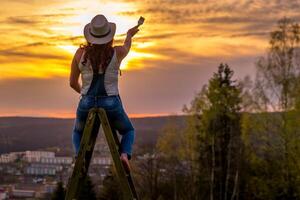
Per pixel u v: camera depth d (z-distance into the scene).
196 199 49.25
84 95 5.78
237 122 48.03
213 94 48.81
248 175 45.69
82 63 5.74
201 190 49.66
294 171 38.62
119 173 5.54
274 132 40.41
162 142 56.16
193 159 51.53
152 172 56.47
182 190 52.41
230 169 48.62
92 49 5.73
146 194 55.12
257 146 41.84
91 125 5.59
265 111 40.78
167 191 55.75
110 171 52.16
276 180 39.25
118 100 5.79
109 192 51.78
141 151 58.09
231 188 48.25
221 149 49.12
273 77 41.66
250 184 43.94
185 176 54.94
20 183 124.81
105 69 5.72
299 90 40.19
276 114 40.56
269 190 39.25
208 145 49.41
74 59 5.83
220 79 49.72
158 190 55.75
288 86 41.03
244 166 46.25
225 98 48.78
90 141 5.71
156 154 56.91
